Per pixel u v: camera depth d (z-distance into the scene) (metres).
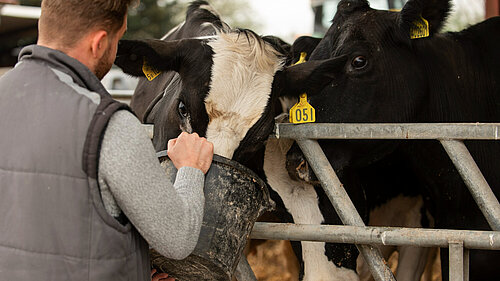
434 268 5.14
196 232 1.74
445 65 3.15
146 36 20.69
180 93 2.46
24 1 20.23
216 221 2.04
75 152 1.58
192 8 3.49
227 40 2.48
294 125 2.49
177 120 2.49
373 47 2.88
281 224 2.38
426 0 2.85
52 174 1.59
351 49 2.87
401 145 3.20
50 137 1.59
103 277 1.61
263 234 2.39
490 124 2.22
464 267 2.22
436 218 3.34
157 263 2.07
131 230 1.68
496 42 3.28
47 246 1.60
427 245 2.19
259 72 2.45
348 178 3.02
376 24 2.94
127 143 1.59
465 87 3.18
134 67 2.55
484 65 3.25
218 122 2.36
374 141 2.85
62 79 1.64
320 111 2.86
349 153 2.86
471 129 2.24
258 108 2.39
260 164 2.92
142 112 3.45
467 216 3.16
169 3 21.78
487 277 3.09
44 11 1.67
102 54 1.73
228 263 2.08
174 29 3.73
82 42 1.68
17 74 1.68
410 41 2.92
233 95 2.37
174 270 2.13
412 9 2.84
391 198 3.66
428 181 3.29
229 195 2.08
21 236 1.61
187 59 2.46
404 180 3.63
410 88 2.94
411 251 3.71
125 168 1.58
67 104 1.60
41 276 1.60
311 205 2.89
